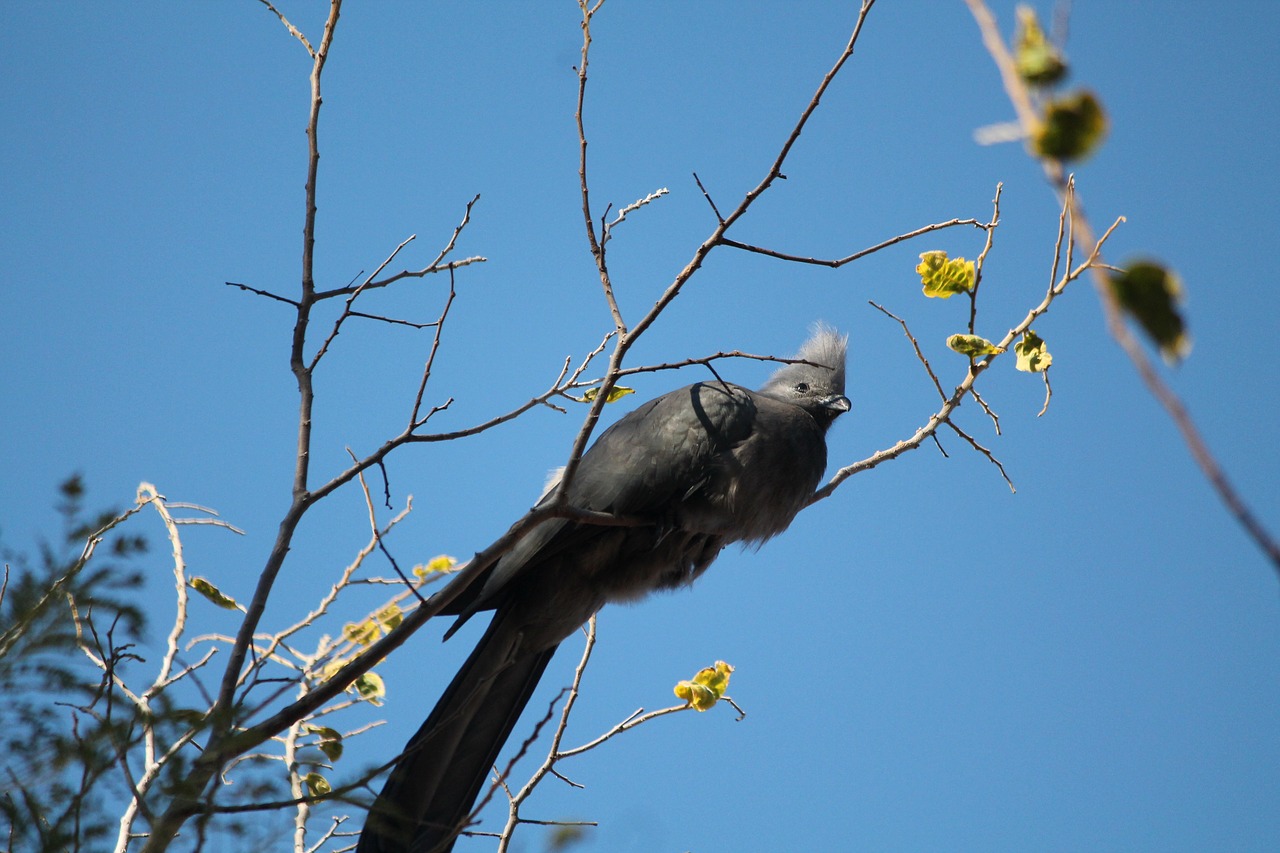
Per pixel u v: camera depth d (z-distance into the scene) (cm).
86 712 628
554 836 659
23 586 595
